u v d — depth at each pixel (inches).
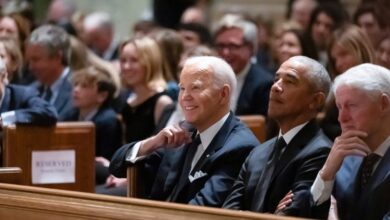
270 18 974.4
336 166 373.1
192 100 428.5
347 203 389.4
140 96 612.7
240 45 634.2
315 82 406.6
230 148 428.1
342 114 382.9
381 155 384.2
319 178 376.5
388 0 687.7
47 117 539.5
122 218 366.3
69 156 548.7
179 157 449.4
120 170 458.3
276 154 408.8
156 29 822.5
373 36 674.8
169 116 564.4
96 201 376.5
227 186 423.5
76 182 551.5
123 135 622.5
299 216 376.8
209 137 435.2
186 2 1078.4
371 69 382.9
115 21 1233.4
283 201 388.8
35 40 649.6
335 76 572.4
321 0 843.4
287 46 663.1
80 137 551.5
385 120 382.0
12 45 668.1
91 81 616.7
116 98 671.1
